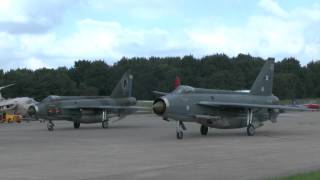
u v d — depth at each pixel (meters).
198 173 17.75
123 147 29.11
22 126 58.00
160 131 45.50
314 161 21.34
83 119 52.09
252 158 22.62
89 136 39.09
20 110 71.94
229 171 18.22
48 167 19.83
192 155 24.23
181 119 37.56
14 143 32.50
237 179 16.25
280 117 79.00
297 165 19.92
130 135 40.09
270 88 44.53
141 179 16.52
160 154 24.84
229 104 39.06
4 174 17.95
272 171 18.12
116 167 19.70
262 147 28.30
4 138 37.16
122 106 55.56
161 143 31.91
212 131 45.09
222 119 40.00
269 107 39.78
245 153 24.97
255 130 43.91
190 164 20.52
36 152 26.25
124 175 17.45
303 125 54.25
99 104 53.00
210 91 40.31
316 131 43.62
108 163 21.09
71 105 51.00
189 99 38.12
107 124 53.28
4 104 71.81
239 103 40.53
